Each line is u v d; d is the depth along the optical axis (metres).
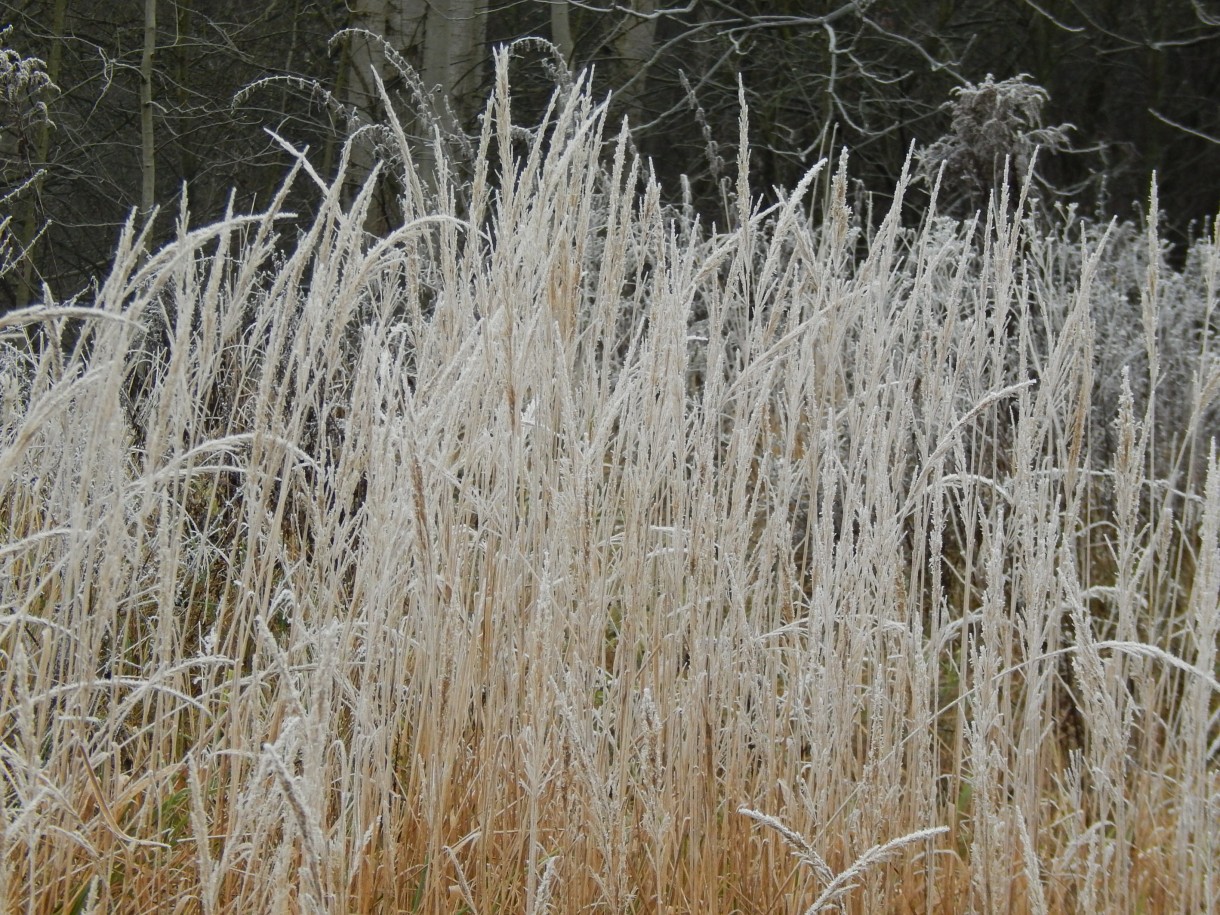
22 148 6.05
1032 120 6.27
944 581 4.27
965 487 3.10
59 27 9.83
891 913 3.04
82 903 2.84
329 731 2.90
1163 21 12.91
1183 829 2.92
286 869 2.57
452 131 6.88
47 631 2.81
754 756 3.16
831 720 3.04
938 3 12.41
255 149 10.29
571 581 2.89
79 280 10.37
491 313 2.88
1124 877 2.96
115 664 3.18
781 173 11.19
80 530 2.64
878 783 2.99
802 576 3.23
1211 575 2.83
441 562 2.91
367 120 7.75
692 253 3.19
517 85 9.64
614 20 10.18
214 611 3.54
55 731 2.80
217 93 10.64
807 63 11.16
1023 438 3.07
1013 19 12.84
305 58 10.59
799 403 3.06
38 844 2.87
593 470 2.92
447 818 2.99
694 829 2.98
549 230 3.03
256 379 3.61
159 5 10.60
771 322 3.06
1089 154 12.92
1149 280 3.04
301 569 3.12
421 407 2.93
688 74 10.67
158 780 2.81
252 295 4.26
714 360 3.04
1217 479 2.83
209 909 2.56
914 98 12.12
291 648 2.86
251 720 2.94
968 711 3.69
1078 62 13.16
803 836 2.98
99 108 10.64
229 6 10.59
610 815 2.80
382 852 2.86
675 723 3.01
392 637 2.96
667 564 3.12
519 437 2.84
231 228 2.71
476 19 8.93
